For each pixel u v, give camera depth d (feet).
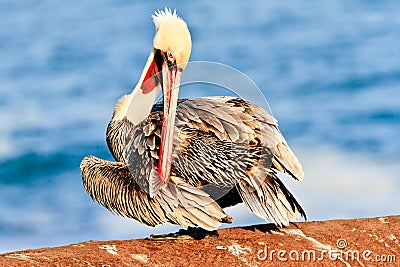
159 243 42.39
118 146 52.13
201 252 41.32
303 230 44.93
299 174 46.80
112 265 38.73
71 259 38.55
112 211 48.47
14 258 38.04
